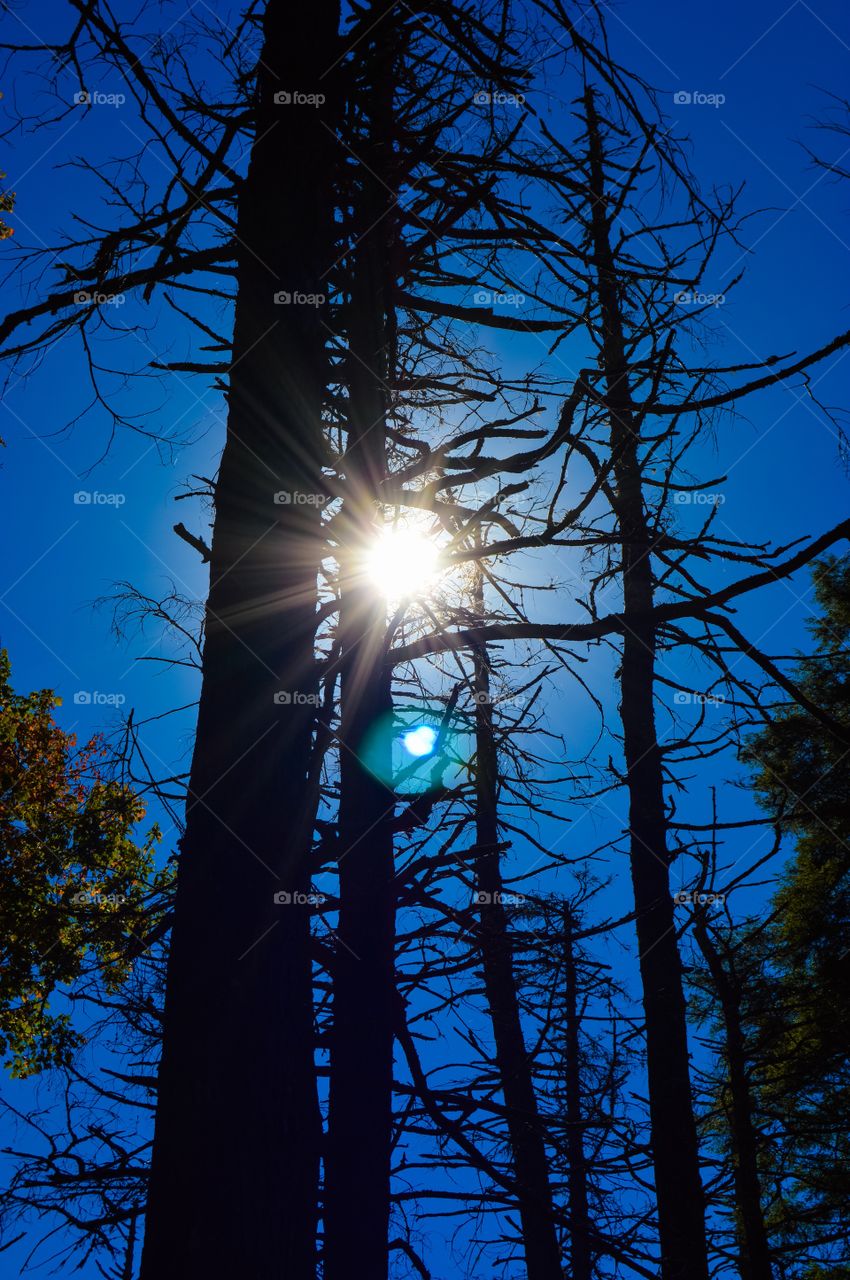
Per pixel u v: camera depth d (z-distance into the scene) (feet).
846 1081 43.83
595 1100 28.25
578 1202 26.78
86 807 43.55
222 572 14.29
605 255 18.54
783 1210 43.80
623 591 35.50
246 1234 10.69
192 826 13.01
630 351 16.98
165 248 16.71
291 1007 12.23
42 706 67.10
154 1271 10.60
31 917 45.57
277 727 13.46
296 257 15.72
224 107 17.24
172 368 17.67
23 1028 55.77
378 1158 18.56
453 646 20.15
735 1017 35.58
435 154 19.03
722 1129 42.91
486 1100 19.71
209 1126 11.13
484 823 27.84
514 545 16.58
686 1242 30.81
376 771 21.13
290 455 14.67
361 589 21.45
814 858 52.39
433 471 22.21
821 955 48.80
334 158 16.94
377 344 19.63
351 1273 17.66
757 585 15.17
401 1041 20.07
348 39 17.21
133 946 21.61
